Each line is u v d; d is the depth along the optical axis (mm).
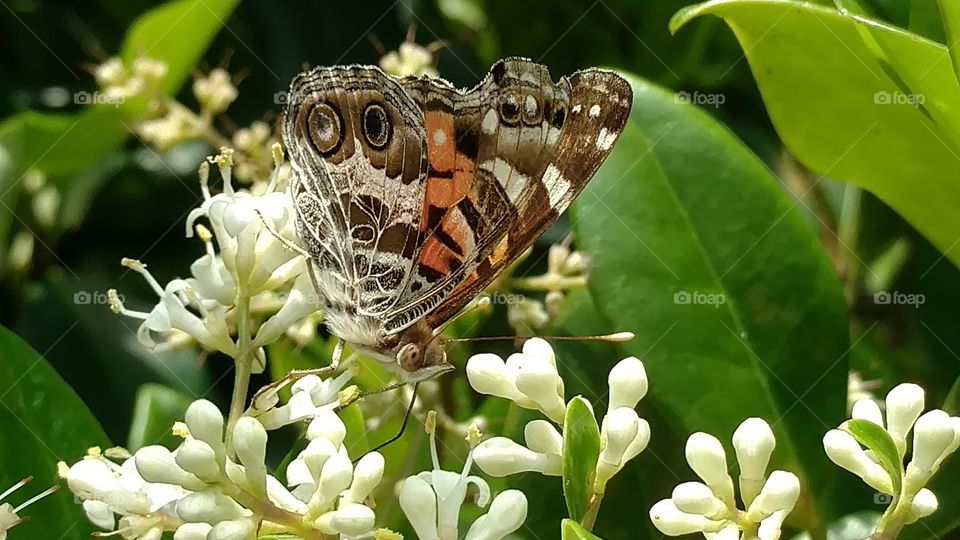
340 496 134
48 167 209
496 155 145
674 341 165
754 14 152
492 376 136
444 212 146
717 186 168
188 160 219
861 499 167
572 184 148
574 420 127
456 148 144
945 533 157
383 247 145
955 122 150
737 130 216
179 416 168
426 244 146
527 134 145
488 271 151
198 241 217
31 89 226
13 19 224
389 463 169
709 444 130
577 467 127
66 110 226
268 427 142
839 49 153
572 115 146
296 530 130
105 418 193
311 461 130
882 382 193
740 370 165
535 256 211
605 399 168
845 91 156
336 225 144
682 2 215
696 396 164
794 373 165
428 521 130
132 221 219
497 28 222
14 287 210
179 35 203
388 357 149
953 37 139
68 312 199
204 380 195
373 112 145
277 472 151
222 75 195
